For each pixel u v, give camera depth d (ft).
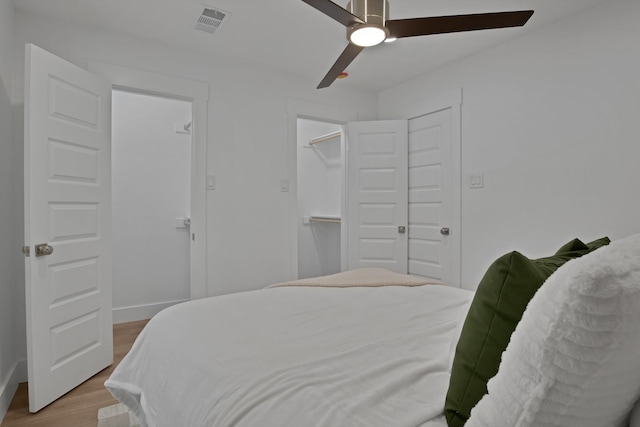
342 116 13.03
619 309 1.40
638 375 1.69
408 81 12.60
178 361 3.73
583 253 3.75
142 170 12.43
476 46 10.05
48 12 8.21
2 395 6.52
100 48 8.94
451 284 11.23
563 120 8.63
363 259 13.00
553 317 1.53
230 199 10.76
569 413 1.63
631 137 7.54
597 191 8.04
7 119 7.45
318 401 2.65
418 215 12.36
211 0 7.87
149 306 12.42
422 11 8.16
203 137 10.32
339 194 16.67
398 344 3.81
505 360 1.79
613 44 7.79
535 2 7.91
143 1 7.87
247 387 2.89
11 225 7.66
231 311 4.99
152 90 9.59
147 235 12.48
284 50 10.22
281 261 11.60
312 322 4.56
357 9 5.82
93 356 8.04
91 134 8.09
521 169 9.46
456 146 11.07
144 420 4.41
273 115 11.52
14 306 7.72
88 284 7.95
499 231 9.97
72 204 7.57
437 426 2.46
